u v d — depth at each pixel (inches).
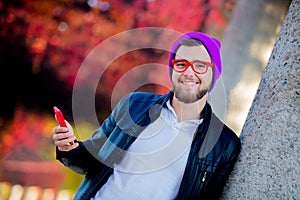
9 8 216.5
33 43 221.8
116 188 81.5
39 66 223.1
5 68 222.1
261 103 77.4
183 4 209.2
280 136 71.0
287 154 69.4
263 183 71.5
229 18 193.8
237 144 78.8
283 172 69.2
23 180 203.2
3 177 202.2
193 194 78.7
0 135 221.0
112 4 218.7
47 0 217.3
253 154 75.1
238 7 187.5
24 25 219.9
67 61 223.1
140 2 216.8
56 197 194.7
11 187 197.8
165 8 212.4
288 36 76.0
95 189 84.7
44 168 209.6
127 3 218.1
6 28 218.7
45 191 195.2
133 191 79.9
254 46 183.6
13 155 216.4
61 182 204.7
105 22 220.4
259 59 183.2
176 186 79.4
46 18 220.2
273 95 74.8
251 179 73.7
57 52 222.8
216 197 80.1
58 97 226.5
